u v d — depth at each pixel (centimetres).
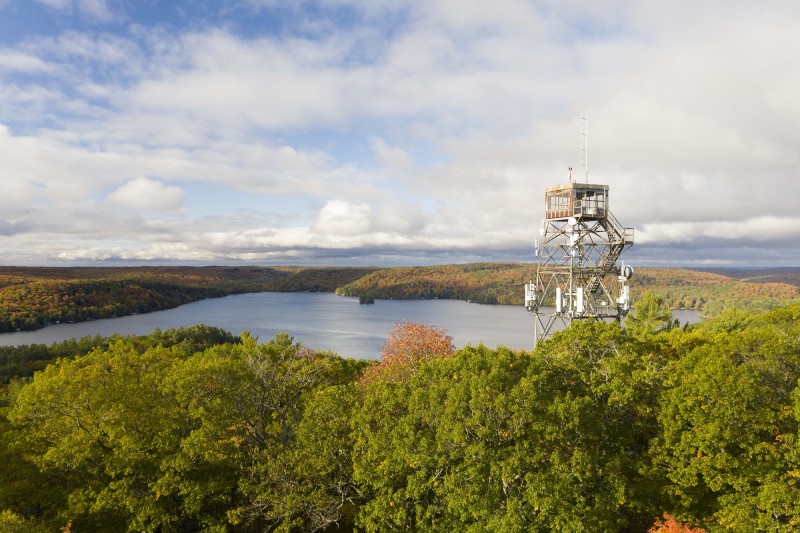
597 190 4288
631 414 2811
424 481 2445
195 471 2909
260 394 3403
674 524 2228
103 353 3703
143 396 2964
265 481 2830
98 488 2834
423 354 4022
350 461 2850
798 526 2161
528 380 2458
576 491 2258
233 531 3081
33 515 2791
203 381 3131
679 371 2869
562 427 2373
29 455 2938
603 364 2798
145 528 2659
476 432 2355
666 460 2544
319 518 2747
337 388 3117
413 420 2489
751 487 2397
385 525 2538
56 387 2884
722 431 2386
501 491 2383
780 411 2639
